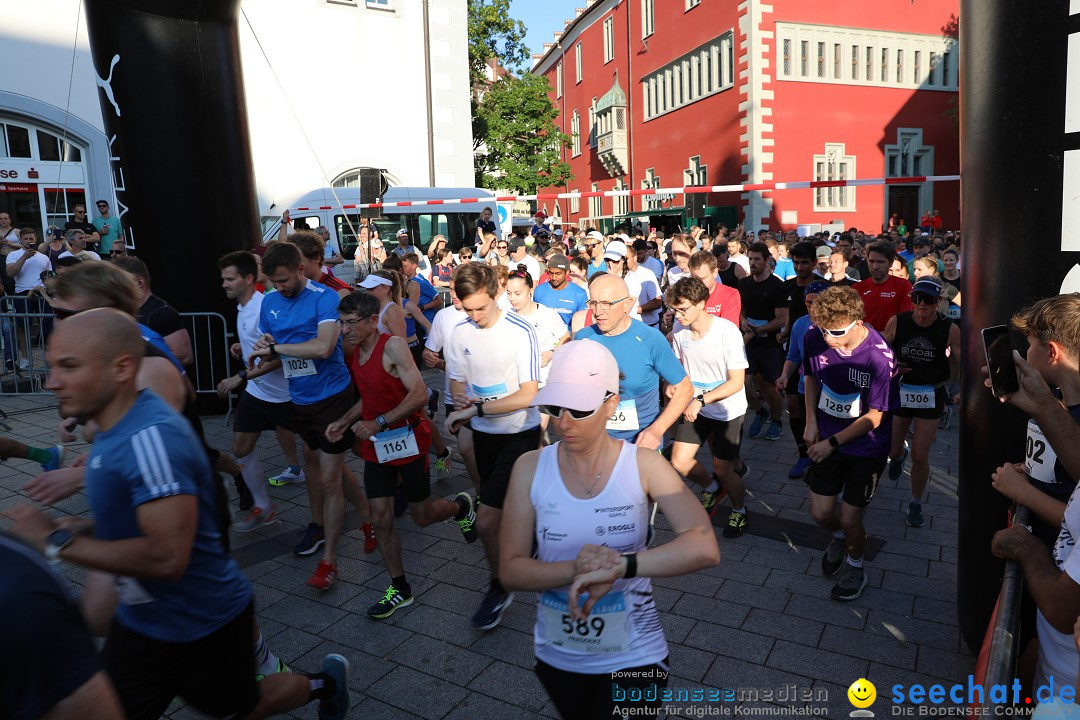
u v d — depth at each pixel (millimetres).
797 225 27906
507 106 31250
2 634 1294
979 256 3061
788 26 27156
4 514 1985
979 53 2994
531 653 3629
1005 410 3010
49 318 9766
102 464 2055
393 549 4016
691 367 4879
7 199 14336
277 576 4492
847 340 3902
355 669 3512
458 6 19219
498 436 4129
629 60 36844
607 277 4023
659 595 4160
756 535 4992
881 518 5273
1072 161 2715
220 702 2369
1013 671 1838
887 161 29328
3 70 13914
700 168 30906
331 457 4246
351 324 3816
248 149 8492
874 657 3510
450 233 15820
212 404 8219
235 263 4996
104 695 1406
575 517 2127
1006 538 2266
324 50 17609
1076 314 2221
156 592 2176
